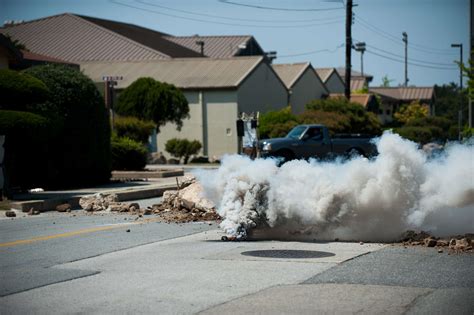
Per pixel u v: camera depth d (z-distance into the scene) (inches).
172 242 501.0
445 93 4478.3
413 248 462.0
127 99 2026.3
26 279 380.2
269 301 328.2
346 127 1961.1
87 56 2719.0
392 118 3503.9
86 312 315.0
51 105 938.1
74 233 546.9
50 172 964.6
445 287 352.5
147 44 2842.0
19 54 1122.7
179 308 319.0
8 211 695.1
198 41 3201.3
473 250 448.5
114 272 396.5
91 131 1021.8
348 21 1985.7
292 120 1978.3
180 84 2276.1
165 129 2277.3
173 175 1240.8
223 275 384.2
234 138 2233.0
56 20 2869.1
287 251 455.5
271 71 2429.9
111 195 775.7
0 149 796.6
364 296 335.6
